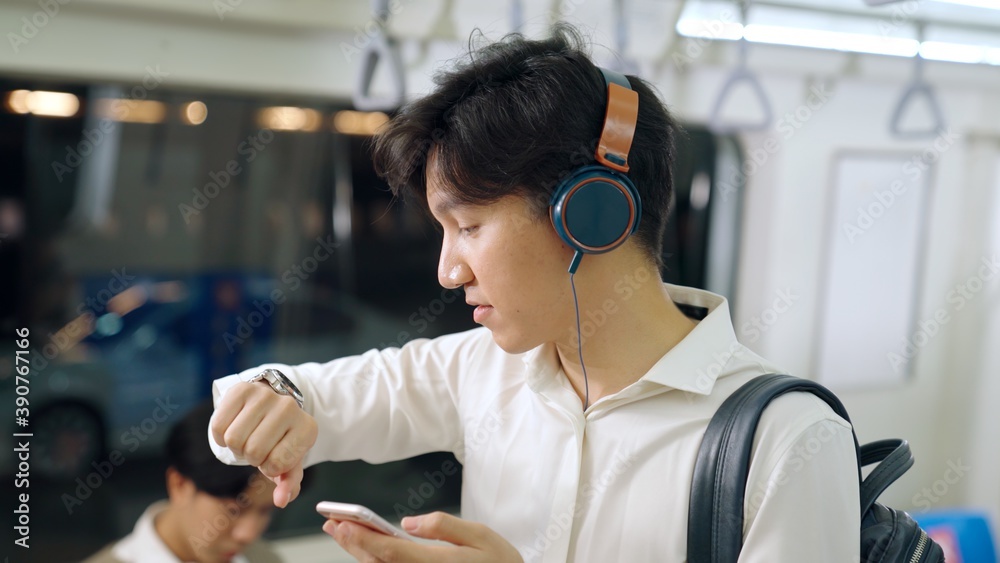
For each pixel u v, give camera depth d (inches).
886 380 118.9
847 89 106.4
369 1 78.7
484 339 40.3
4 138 75.5
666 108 32.7
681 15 81.6
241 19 76.4
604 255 30.7
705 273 109.5
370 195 90.2
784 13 82.4
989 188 115.6
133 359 85.1
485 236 30.1
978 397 119.0
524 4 76.4
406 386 39.6
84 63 74.4
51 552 83.7
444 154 29.8
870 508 31.9
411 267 93.6
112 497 85.7
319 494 91.8
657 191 31.6
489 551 28.1
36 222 78.5
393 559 26.9
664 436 31.9
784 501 28.3
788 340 113.2
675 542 30.8
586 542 33.0
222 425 31.9
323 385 38.6
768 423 29.6
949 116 112.4
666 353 32.7
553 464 34.4
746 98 98.9
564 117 28.8
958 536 95.7
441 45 78.8
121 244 82.4
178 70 77.7
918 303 118.3
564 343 33.1
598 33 79.4
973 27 86.5
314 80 82.3
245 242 87.0
